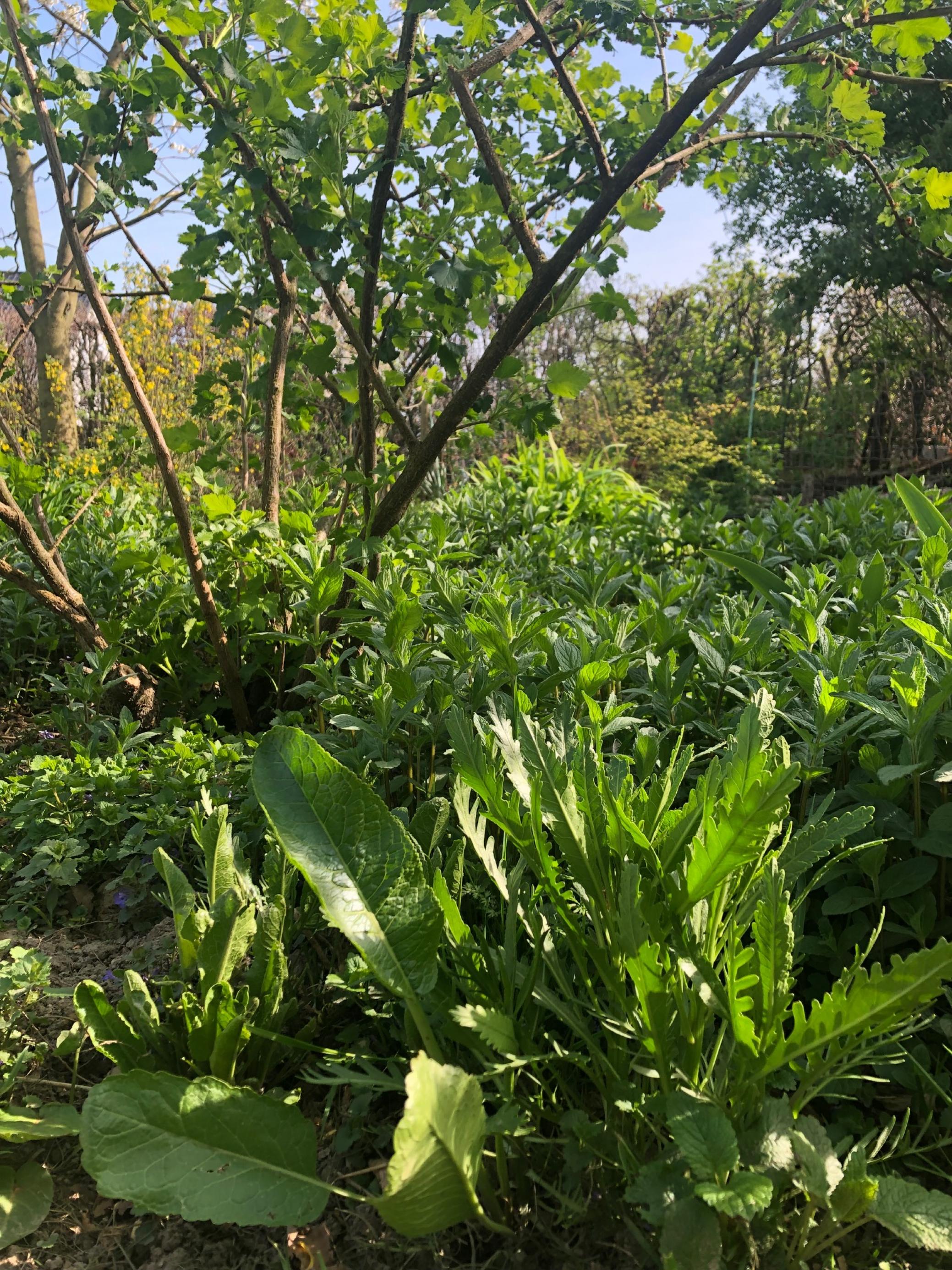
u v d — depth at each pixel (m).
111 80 2.56
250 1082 1.47
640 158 2.49
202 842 1.63
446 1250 1.27
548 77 3.51
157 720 3.04
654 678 2.10
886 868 1.72
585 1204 1.25
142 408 2.56
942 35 2.56
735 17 3.17
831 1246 1.20
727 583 3.47
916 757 1.57
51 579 2.83
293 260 2.74
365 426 2.94
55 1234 1.34
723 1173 1.00
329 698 2.20
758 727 1.23
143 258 3.16
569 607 2.73
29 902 2.17
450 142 2.91
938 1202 1.05
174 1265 1.29
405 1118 0.95
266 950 1.49
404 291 2.86
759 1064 1.16
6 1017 1.62
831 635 1.98
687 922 1.25
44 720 3.14
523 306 2.62
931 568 2.37
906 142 11.45
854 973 1.14
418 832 1.63
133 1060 1.44
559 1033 1.50
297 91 2.47
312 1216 1.14
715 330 16.94
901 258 11.65
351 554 2.74
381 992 1.53
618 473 7.75
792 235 13.40
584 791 1.29
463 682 2.08
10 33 2.59
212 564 3.04
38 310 3.27
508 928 1.37
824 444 14.21
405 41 2.65
